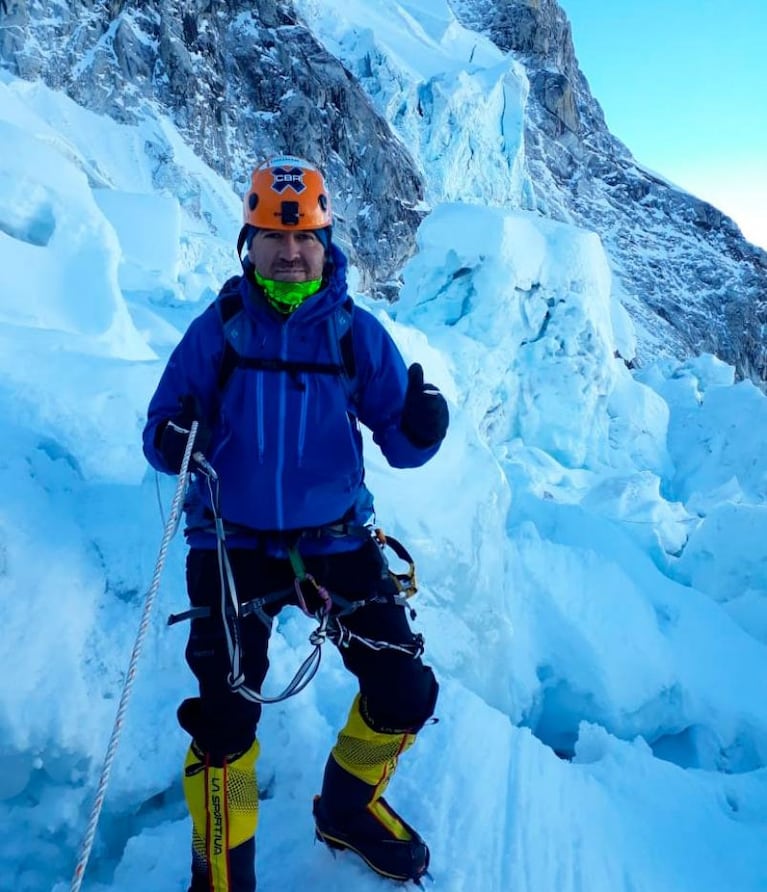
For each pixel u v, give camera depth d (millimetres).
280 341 1566
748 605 6035
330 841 1853
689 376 13148
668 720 5008
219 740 1533
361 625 1649
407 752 2332
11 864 1937
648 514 7539
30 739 1894
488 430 10641
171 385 1593
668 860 2324
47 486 2389
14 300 3352
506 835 2121
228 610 1512
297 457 1562
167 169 30469
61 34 32094
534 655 4855
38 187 3670
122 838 2086
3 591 2016
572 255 11008
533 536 5500
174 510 1451
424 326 10734
